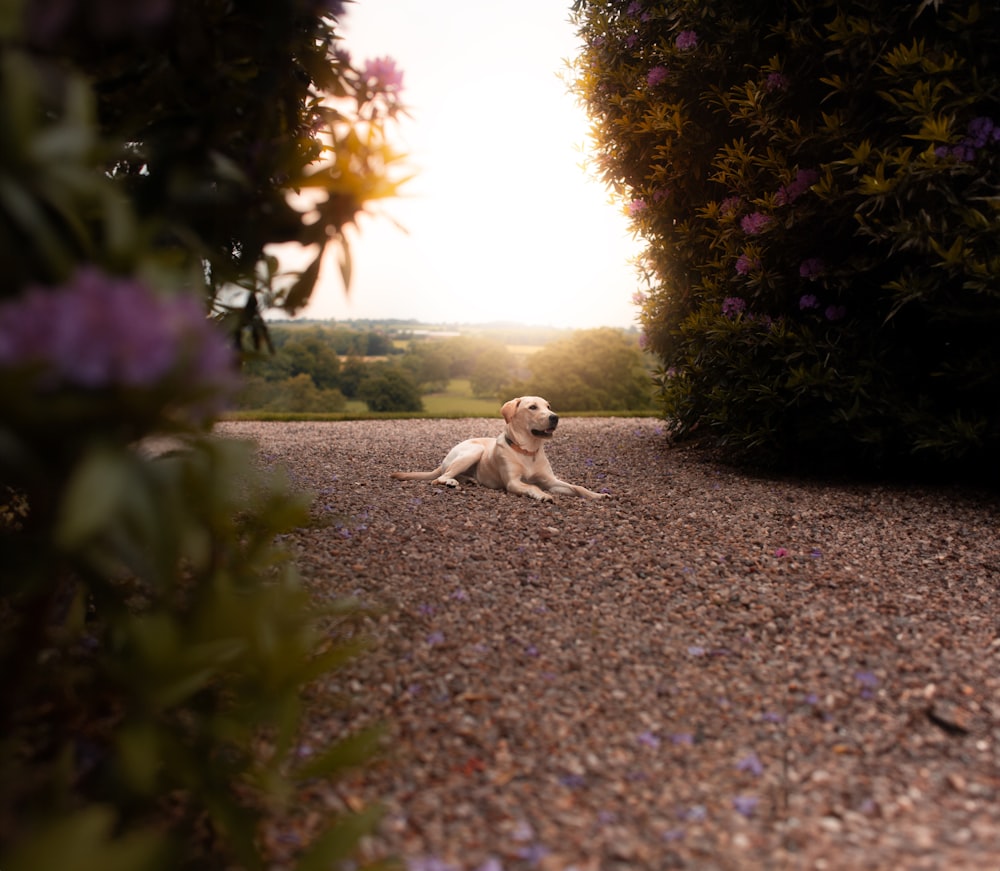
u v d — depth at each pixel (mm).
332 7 2092
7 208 1354
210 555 1953
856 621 3023
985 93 4371
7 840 1331
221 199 1937
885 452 5320
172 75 1986
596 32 6922
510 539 3900
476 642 2732
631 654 2705
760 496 5047
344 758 1651
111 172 2285
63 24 1337
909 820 1855
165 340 1124
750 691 2471
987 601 3275
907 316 5180
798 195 5188
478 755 2084
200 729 1732
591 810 1873
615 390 24938
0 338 1053
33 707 1865
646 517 4449
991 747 2193
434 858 1655
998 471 5367
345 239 2004
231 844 1586
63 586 2080
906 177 4434
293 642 1658
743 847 1746
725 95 5762
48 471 1292
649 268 7602
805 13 5145
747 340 5480
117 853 1136
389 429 9297
